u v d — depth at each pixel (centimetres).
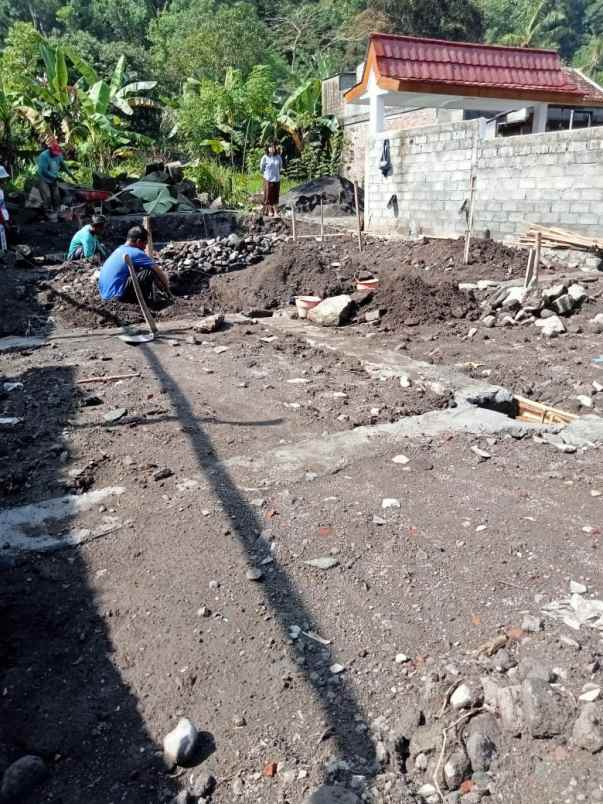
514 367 630
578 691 233
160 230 1551
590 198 1065
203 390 555
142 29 4731
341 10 4947
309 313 833
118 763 222
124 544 334
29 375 607
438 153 1336
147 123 2855
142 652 267
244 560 318
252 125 2627
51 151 1555
